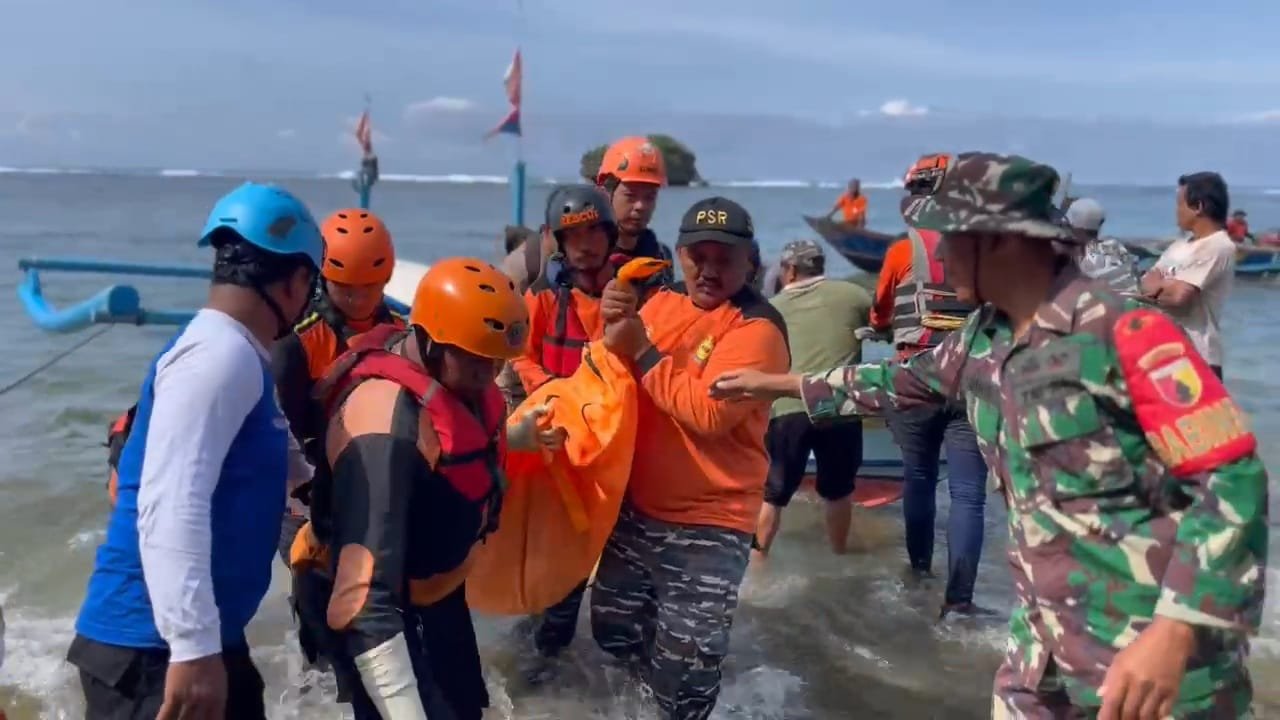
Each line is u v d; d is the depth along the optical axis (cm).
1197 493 240
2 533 673
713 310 430
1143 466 256
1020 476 272
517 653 509
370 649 289
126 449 281
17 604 560
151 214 5619
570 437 426
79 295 1830
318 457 317
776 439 638
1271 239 2809
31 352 1310
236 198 284
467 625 352
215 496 272
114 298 703
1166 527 255
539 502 429
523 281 543
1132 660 241
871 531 729
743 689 494
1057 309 261
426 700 323
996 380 276
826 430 652
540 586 435
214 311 279
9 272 2219
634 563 445
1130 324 251
